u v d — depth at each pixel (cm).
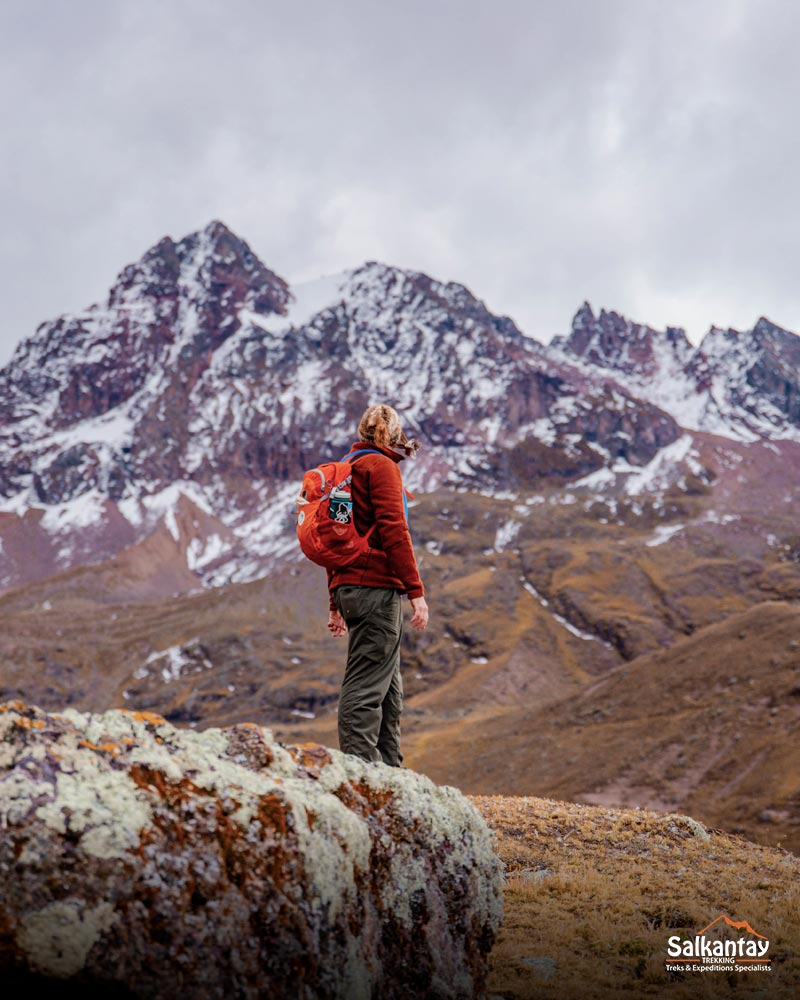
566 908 1125
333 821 550
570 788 12219
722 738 12188
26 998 415
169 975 441
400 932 584
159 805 480
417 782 657
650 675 15275
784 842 9438
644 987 849
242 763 562
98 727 503
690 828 1648
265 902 490
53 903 422
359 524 664
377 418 684
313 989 500
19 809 436
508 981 834
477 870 673
